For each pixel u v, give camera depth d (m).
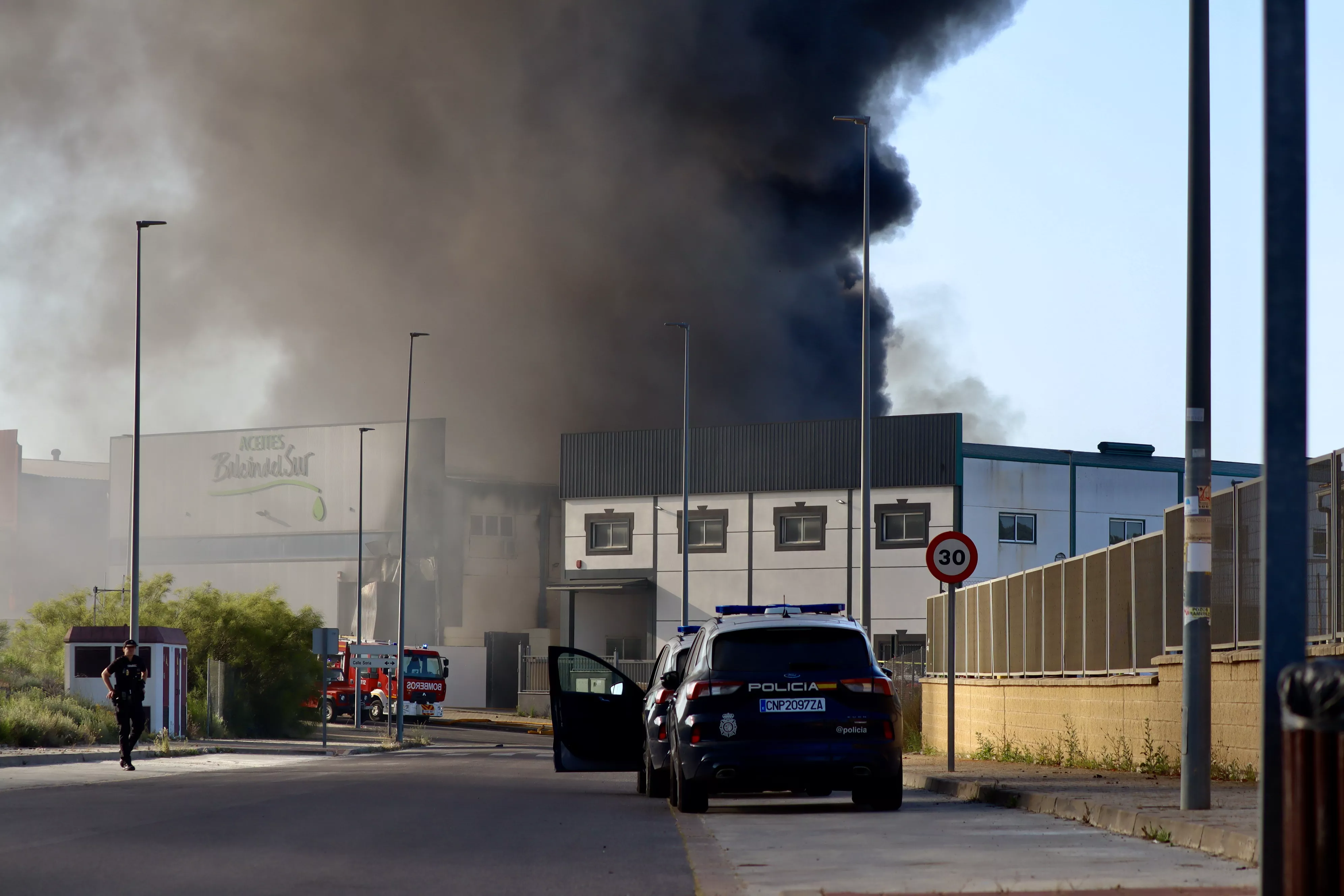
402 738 50.38
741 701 17.38
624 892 10.52
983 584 32.25
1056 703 26.22
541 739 59.25
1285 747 6.13
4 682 41.84
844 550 72.94
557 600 96.81
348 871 11.64
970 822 15.97
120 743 29.38
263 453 101.19
